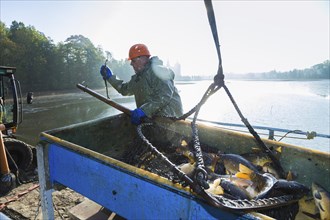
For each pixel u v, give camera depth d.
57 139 2.59
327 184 2.38
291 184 2.09
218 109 20.55
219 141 3.18
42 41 49.47
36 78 46.56
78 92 45.62
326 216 2.06
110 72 4.27
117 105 3.37
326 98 25.89
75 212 3.48
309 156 2.50
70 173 2.47
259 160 2.67
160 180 1.79
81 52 54.06
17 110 6.76
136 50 3.58
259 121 15.52
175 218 1.74
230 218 1.49
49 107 29.02
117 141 3.78
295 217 2.19
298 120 15.51
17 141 5.96
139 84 3.68
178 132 3.47
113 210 2.12
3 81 6.54
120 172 2.02
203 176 1.62
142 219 1.93
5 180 4.95
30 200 4.67
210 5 1.72
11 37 47.12
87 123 3.34
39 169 2.74
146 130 3.23
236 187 2.00
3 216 0.98
